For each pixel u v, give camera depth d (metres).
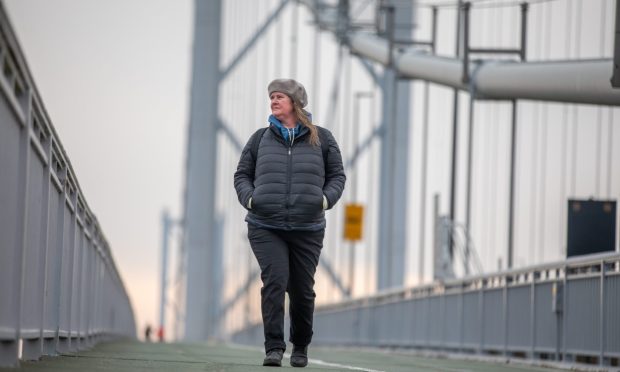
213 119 149.12
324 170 19.30
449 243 52.28
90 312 33.09
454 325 44.28
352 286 103.75
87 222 30.66
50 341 21.47
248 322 147.12
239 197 19.17
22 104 15.29
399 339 55.88
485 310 39.47
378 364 27.70
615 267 26.84
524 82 49.22
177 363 20.17
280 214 18.92
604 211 33.44
